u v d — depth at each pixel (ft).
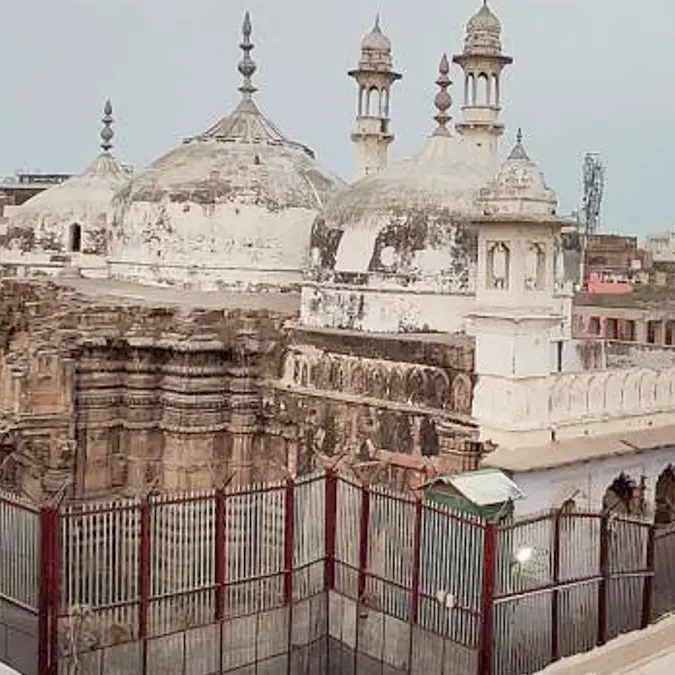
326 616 52.47
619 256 219.00
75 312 74.13
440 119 81.35
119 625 45.85
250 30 98.78
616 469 63.26
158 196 91.04
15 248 120.06
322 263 75.00
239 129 96.48
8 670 29.68
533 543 47.24
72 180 123.54
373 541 50.65
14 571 45.75
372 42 110.73
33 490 71.82
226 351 73.77
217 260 89.35
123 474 74.95
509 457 57.93
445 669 47.19
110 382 74.13
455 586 46.88
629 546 50.72
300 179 93.45
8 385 73.20
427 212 71.56
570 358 77.97
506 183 59.62
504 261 59.82
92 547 45.44
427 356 64.08
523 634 46.78
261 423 74.33
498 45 109.19
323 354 70.74
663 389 68.18
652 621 51.03
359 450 67.10
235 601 49.01
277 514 50.37
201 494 48.32
